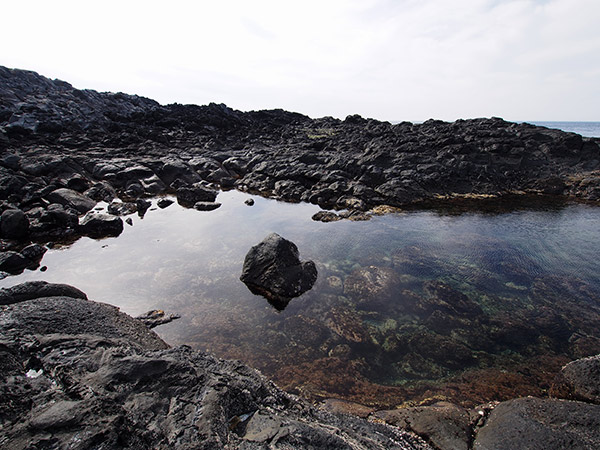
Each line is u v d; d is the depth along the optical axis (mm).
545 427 6879
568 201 31078
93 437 4371
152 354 7301
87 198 26531
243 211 27594
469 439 7250
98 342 7406
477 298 14922
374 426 7305
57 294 11016
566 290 15445
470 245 20297
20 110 41375
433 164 35594
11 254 16125
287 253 15617
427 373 10586
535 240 21250
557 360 11141
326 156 40500
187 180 34969
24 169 28031
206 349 11352
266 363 10836
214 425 5164
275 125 74312
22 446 4242
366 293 14656
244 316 13289
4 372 6102
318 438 5230
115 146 42000
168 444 4789
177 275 16328
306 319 13156
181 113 64125
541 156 38125
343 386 9891
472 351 11633
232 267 17344
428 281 16188
